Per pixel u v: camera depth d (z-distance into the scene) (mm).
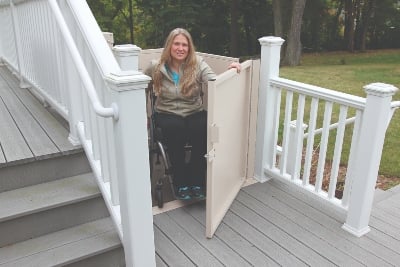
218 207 2477
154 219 2535
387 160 4152
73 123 2287
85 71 1790
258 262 2135
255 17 16172
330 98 2381
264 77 2811
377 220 2555
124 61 2367
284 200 2787
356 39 17188
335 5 16797
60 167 2275
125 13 16375
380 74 9125
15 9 3369
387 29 17172
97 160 2121
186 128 2590
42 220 2027
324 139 2514
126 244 1809
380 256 2193
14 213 1930
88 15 1948
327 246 2277
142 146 1618
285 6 14055
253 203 2742
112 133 1798
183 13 13938
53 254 1900
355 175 2309
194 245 2275
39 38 2762
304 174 2711
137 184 1660
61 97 2461
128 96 1520
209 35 15852
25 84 3648
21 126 2645
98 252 1930
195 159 2658
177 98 2609
